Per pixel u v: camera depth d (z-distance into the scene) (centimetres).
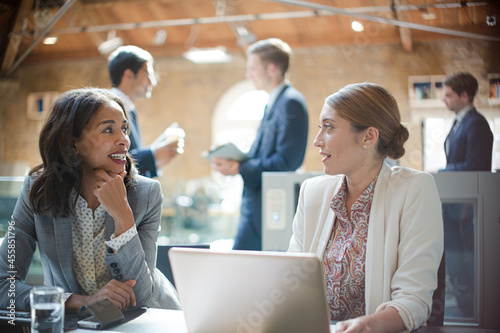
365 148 156
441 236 150
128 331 130
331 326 130
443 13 673
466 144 312
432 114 910
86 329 133
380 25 1003
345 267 156
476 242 196
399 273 145
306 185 175
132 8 1024
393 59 1019
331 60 1080
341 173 159
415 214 150
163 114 1196
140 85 304
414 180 154
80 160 167
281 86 329
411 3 719
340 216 160
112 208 158
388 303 135
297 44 1067
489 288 195
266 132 321
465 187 197
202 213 761
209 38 1131
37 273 255
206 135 1176
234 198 941
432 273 144
